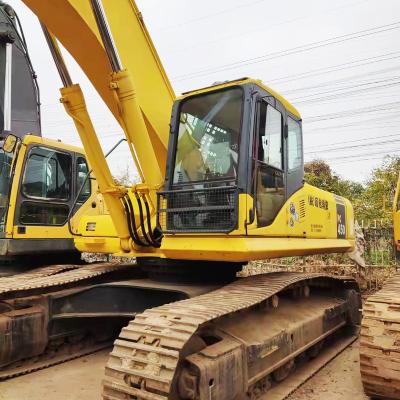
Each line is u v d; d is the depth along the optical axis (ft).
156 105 16.24
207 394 10.12
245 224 13.33
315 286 19.33
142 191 15.39
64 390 14.79
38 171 21.94
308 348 16.67
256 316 14.34
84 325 18.78
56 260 23.52
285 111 16.49
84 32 14.47
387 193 70.69
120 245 16.88
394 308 13.48
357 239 34.55
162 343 10.01
